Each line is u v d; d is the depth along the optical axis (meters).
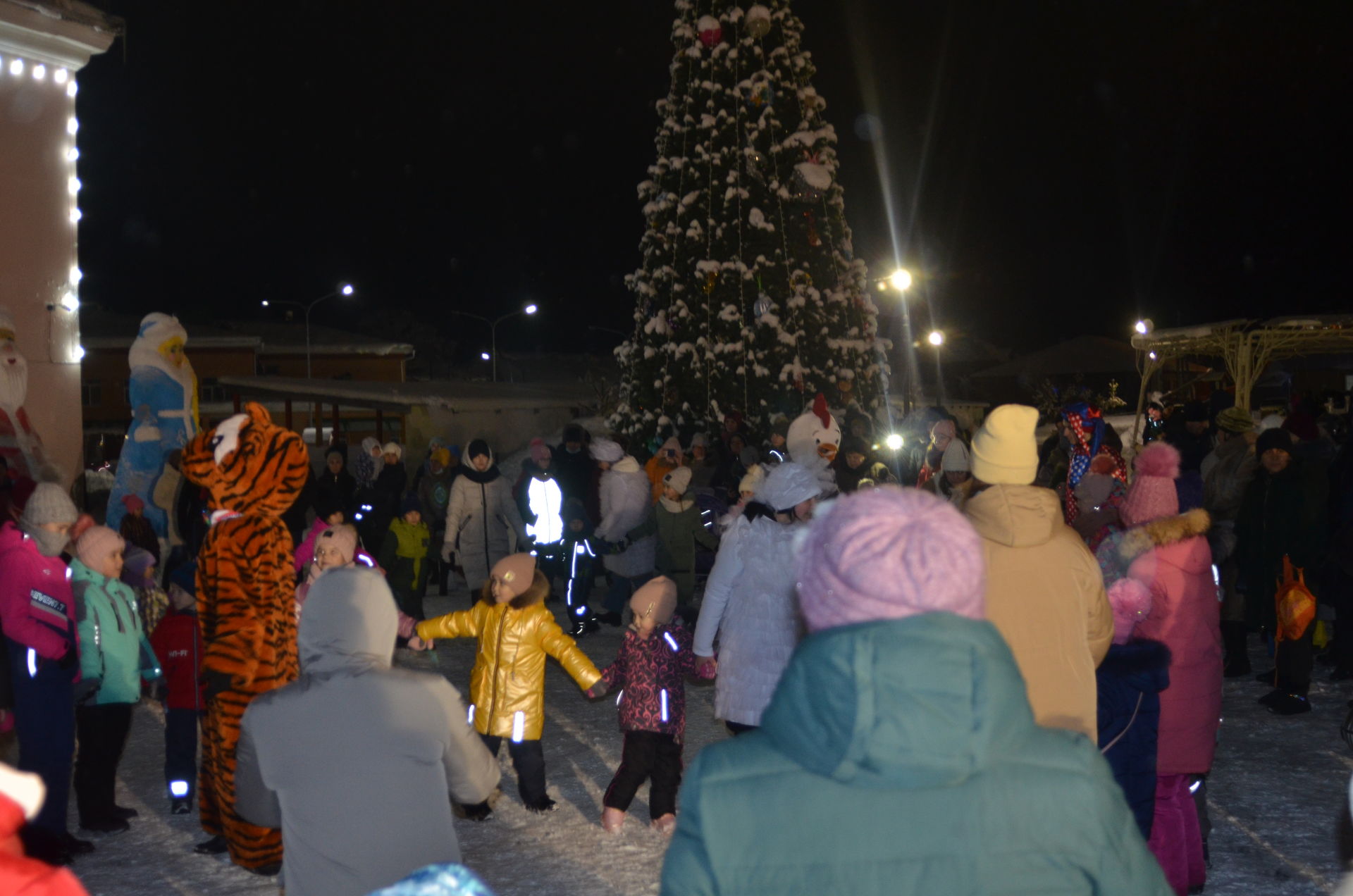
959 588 1.87
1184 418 10.67
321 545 5.80
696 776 1.92
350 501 14.02
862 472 11.86
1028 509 3.65
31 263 11.41
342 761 3.04
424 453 21.69
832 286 19.06
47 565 5.07
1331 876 4.91
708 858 1.87
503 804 6.11
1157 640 4.37
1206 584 4.48
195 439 5.24
